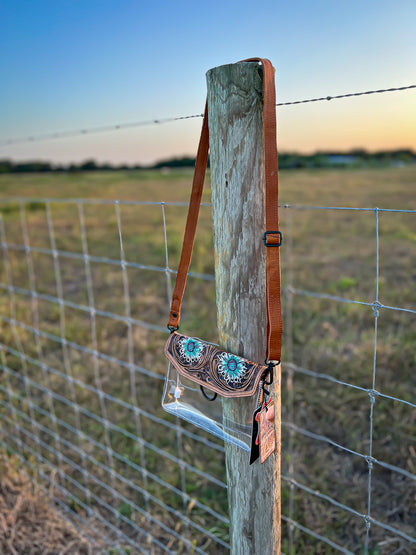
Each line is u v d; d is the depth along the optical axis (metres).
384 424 2.88
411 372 3.44
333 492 2.44
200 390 1.23
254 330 1.18
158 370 3.73
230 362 1.12
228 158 1.10
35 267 7.27
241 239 1.13
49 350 4.16
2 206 14.40
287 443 2.79
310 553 2.06
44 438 2.99
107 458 2.78
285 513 2.28
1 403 3.28
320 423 2.98
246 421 1.18
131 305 5.38
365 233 8.86
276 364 1.07
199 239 8.35
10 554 2.14
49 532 2.25
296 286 5.69
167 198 18.42
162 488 2.52
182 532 2.24
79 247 8.98
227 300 1.20
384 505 2.34
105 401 3.37
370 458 1.45
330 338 4.04
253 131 1.06
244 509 1.35
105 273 6.89
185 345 1.20
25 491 2.46
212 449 2.83
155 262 7.30
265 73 0.98
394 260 6.77
